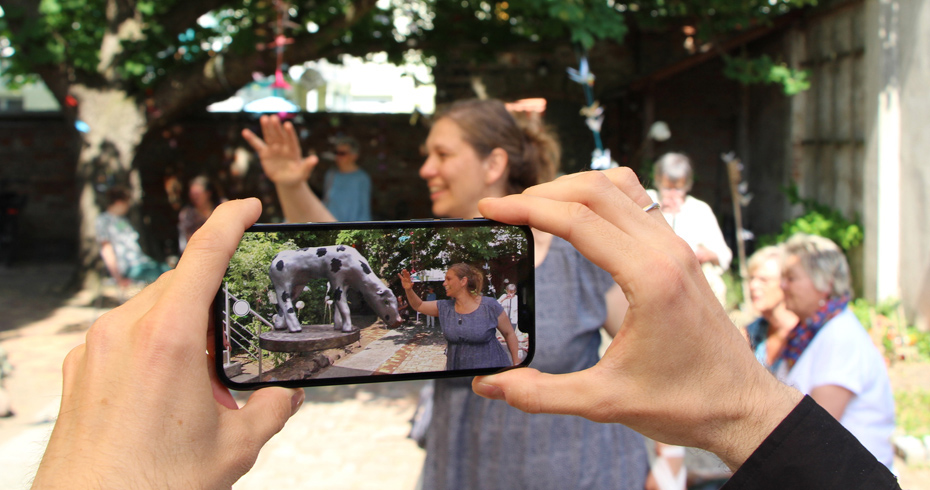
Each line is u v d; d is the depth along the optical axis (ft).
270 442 13.61
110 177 30.25
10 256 38.32
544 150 7.11
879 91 21.80
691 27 37.73
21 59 28.76
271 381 3.25
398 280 3.48
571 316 5.44
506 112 6.79
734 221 30.27
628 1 31.58
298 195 7.59
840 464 2.39
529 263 3.62
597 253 2.58
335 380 3.35
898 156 21.20
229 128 40.73
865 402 7.64
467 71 39.24
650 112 35.04
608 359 2.59
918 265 20.27
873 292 22.07
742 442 2.48
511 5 27.71
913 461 12.19
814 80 27.12
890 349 17.81
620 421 2.57
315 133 40.75
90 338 2.34
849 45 24.23
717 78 37.88
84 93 30.14
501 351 3.59
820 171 26.63
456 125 6.63
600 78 39.11
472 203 6.72
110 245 19.90
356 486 11.76
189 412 2.30
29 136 41.50
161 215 40.73
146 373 2.26
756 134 34.01
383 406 15.61
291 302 3.27
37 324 23.54
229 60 28.94
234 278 3.24
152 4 28.43
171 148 40.63
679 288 2.51
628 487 5.55
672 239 2.71
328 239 3.37
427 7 33.32
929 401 14.74
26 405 14.46
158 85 30.50
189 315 2.35
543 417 5.44
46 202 41.73
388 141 41.06
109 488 2.12
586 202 2.80
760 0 27.66
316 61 32.81
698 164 38.32
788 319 8.20
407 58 34.76
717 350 2.51
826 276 7.82
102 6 29.63
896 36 21.20
